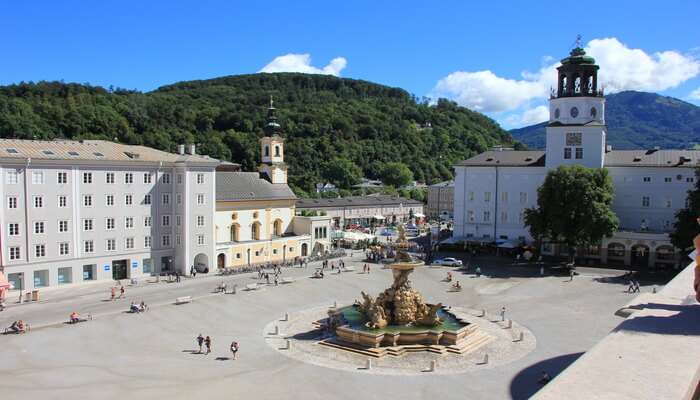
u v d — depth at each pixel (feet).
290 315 217.15
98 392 133.69
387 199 607.78
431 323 185.37
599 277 293.02
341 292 260.42
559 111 355.15
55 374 145.79
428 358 167.53
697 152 346.95
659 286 269.64
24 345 170.71
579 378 32.17
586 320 209.67
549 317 214.48
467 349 174.50
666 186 337.52
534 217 324.39
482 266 328.70
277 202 364.79
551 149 357.61
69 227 259.80
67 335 182.09
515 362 163.63
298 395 136.36
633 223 347.15
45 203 251.19
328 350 173.58
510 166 373.61
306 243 373.20
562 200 311.68
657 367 33.53
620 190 348.18
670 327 40.91
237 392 136.77
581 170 313.94
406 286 190.29
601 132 344.69
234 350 164.14
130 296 241.76
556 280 285.64
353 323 190.29
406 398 136.26
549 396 30.01
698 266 42.27
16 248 243.40
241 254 331.57
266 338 185.57
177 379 144.56
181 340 181.16
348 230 490.49
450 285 277.23
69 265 260.21
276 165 377.71
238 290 254.47
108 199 273.13
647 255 333.21
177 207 297.74
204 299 235.61
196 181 299.58
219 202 325.62
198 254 306.55
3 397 129.08
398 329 180.86
